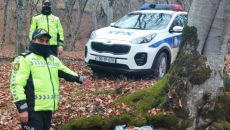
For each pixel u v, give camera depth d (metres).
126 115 4.85
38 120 3.56
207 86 4.80
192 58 4.86
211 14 4.78
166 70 8.25
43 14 7.21
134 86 6.69
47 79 3.58
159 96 5.07
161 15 8.73
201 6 4.80
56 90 3.68
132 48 7.25
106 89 6.82
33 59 3.54
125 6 34.31
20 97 3.38
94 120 4.79
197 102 4.80
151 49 7.43
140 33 7.70
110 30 8.09
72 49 23.62
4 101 6.39
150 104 5.02
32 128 3.54
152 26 8.32
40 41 3.57
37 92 3.51
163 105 4.91
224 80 5.03
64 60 12.02
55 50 7.43
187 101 4.81
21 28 14.52
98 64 7.68
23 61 3.48
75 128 4.79
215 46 4.83
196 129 4.76
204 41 4.89
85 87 7.25
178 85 4.85
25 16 14.60
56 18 7.36
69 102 5.83
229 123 4.86
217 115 4.80
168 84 4.99
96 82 7.71
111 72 8.02
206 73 4.79
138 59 7.30
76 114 5.13
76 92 6.71
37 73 3.52
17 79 3.41
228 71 8.12
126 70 7.31
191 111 4.80
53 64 3.69
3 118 5.38
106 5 20.89
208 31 4.87
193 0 4.92
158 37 7.79
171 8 9.38
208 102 4.79
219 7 4.74
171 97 4.82
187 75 4.83
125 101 5.21
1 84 8.07
